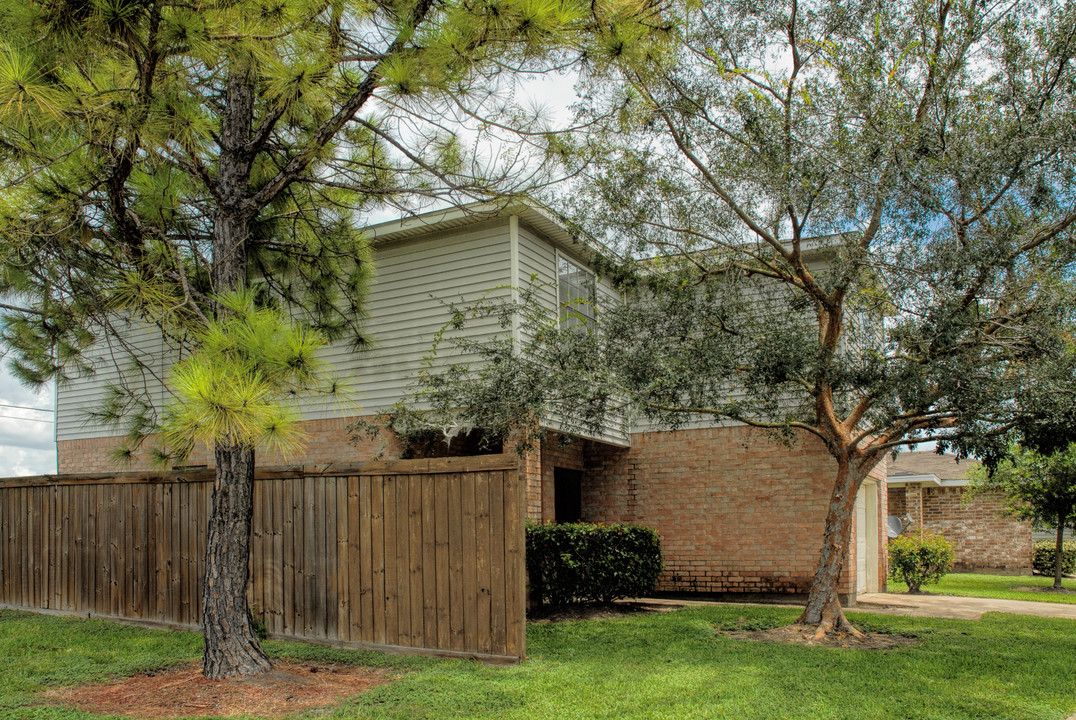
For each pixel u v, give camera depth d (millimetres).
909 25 8586
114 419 7781
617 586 11078
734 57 9117
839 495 9359
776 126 8633
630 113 7816
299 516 8180
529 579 10680
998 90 8203
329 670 6863
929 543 15586
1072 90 7918
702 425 13594
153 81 5664
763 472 13047
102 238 6949
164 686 6207
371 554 7699
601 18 6039
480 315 11445
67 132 5484
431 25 5867
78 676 6523
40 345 7961
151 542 9078
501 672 6637
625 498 14086
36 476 10164
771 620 9828
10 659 7227
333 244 8633
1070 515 17438
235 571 6430
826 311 9836
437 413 10258
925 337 7570
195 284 7664
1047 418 7418
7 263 6828
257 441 4883
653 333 9547
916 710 5676
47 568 10023
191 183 7090
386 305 12359
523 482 7105
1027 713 5672
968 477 19891
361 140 7715
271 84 5738
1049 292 7539
